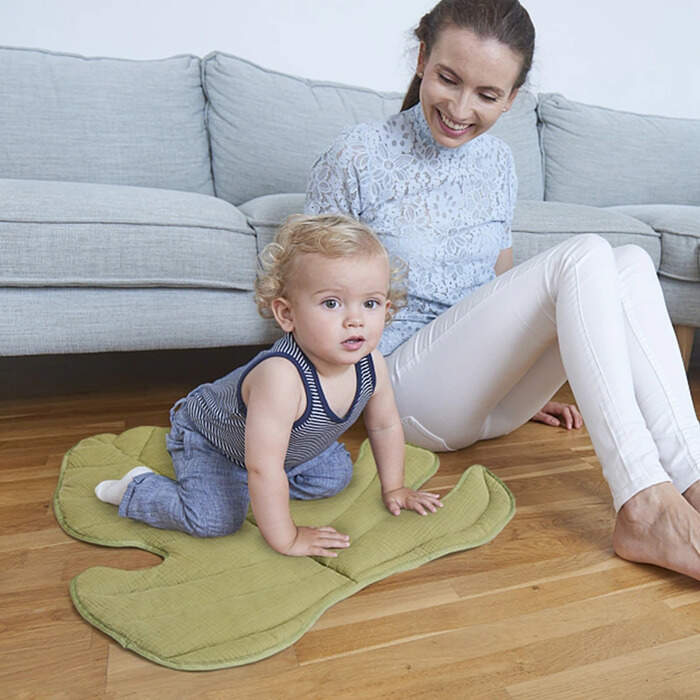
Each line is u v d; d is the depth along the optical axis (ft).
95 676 2.34
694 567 2.82
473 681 2.34
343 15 7.79
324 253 2.74
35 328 4.41
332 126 6.68
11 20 6.81
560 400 5.90
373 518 3.43
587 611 2.74
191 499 3.18
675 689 2.33
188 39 7.36
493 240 4.41
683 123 8.22
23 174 5.81
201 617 2.62
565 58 8.65
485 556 3.15
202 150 6.48
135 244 4.45
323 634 2.58
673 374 3.29
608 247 3.41
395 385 4.11
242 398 3.01
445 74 3.57
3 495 3.71
